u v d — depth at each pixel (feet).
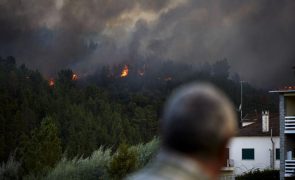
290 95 143.23
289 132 142.51
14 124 314.76
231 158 193.36
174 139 5.18
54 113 348.59
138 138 382.42
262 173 163.94
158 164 5.11
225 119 5.23
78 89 507.30
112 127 372.58
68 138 325.83
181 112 5.22
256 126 200.34
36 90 441.27
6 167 172.35
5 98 336.90
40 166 182.19
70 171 153.58
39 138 195.72
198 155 5.14
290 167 142.00
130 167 148.36
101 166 153.28
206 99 5.25
